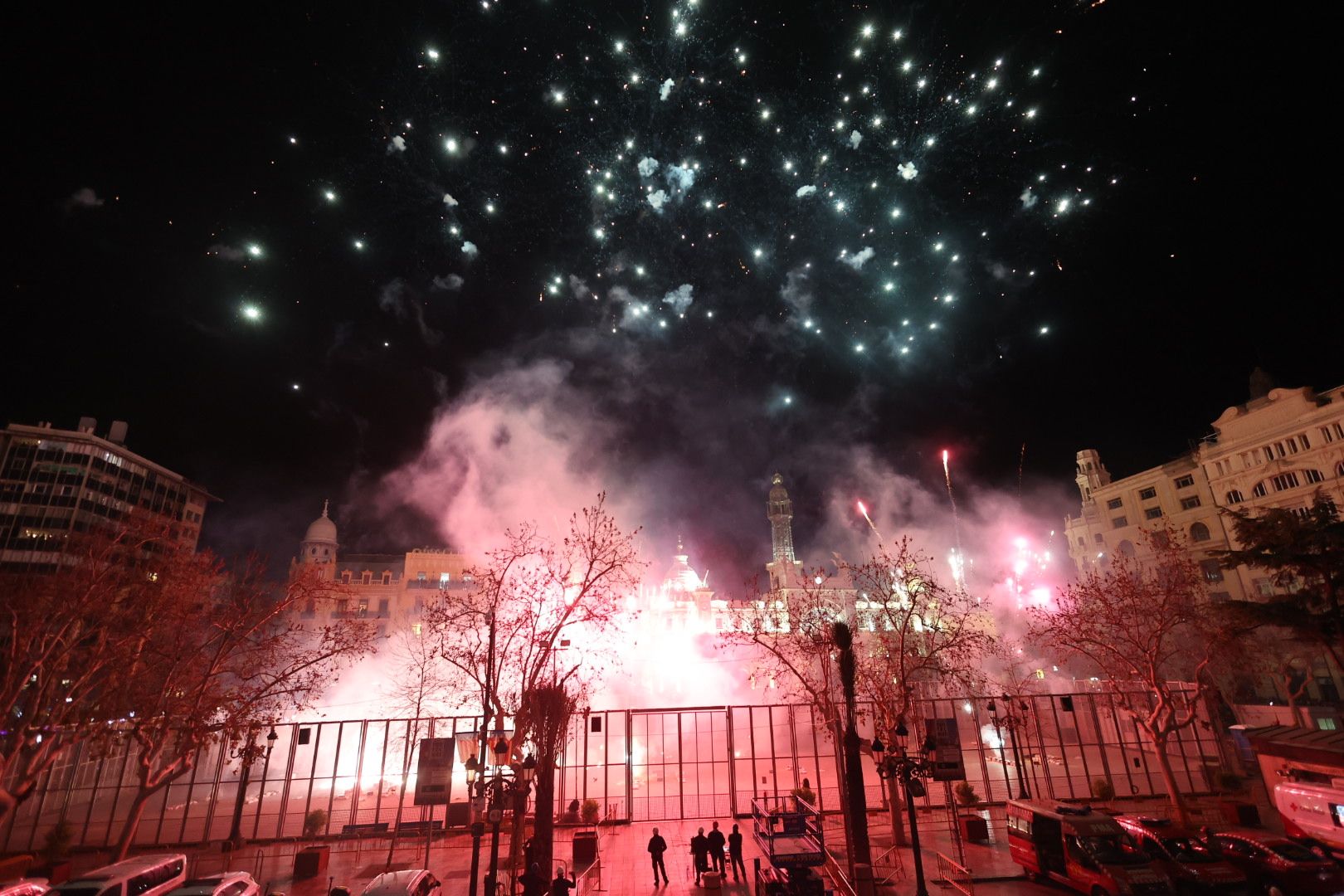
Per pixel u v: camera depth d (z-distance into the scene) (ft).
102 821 128.98
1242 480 206.59
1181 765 147.33
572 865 93.61
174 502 262.26
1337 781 80.74
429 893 72.54
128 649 96.89
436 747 79.61
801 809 91.30
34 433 223.51
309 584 111.96
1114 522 245.65
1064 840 75.77
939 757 73.26
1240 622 103.96
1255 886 70.74
